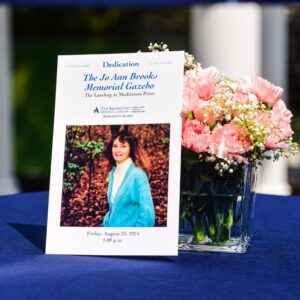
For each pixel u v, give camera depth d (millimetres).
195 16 6145
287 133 2084
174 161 2051
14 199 2943
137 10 11086
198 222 2129
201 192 2104
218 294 1761
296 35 9039
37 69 10500
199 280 1864
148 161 2072
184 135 2055
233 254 2123
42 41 10672
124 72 2143
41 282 1849
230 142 2010
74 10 10859
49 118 10430
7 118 6809
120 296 1743
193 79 2100
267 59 6680
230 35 5969
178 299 1726
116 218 2074
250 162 2084
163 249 2025
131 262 2014
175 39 11141
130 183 2074
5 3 5266
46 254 2094
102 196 2094
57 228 2105
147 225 2045
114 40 11078
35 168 10391
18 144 10391
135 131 2098
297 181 6973
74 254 2082
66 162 2131
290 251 2170
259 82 2088
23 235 2346
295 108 9188
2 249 2170
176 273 1921
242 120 2027
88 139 2131
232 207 2115
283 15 6711
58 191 2123
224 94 2068
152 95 2105
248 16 5961
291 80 9133
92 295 1752
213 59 6004
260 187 6285
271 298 1741
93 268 1960
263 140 2039
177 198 2035
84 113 2148
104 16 11008
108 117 2129
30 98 10430
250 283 1847
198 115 2057
